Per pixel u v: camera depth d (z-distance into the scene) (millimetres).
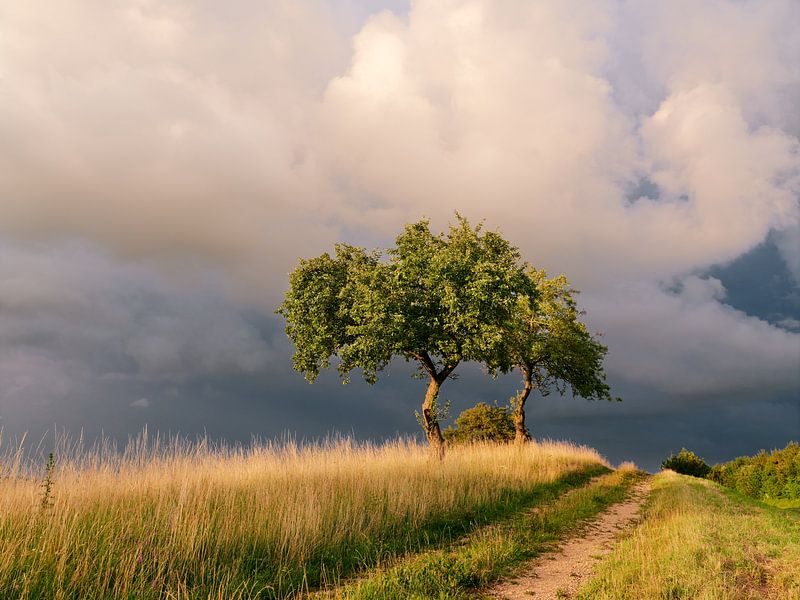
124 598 6562
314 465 14828
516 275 21750
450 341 21031
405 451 18750
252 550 8891
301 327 23281
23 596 6207
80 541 7625
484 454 22922
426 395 22656
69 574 6863
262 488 11977
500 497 15930
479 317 21016
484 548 9844
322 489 12289
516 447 27953
